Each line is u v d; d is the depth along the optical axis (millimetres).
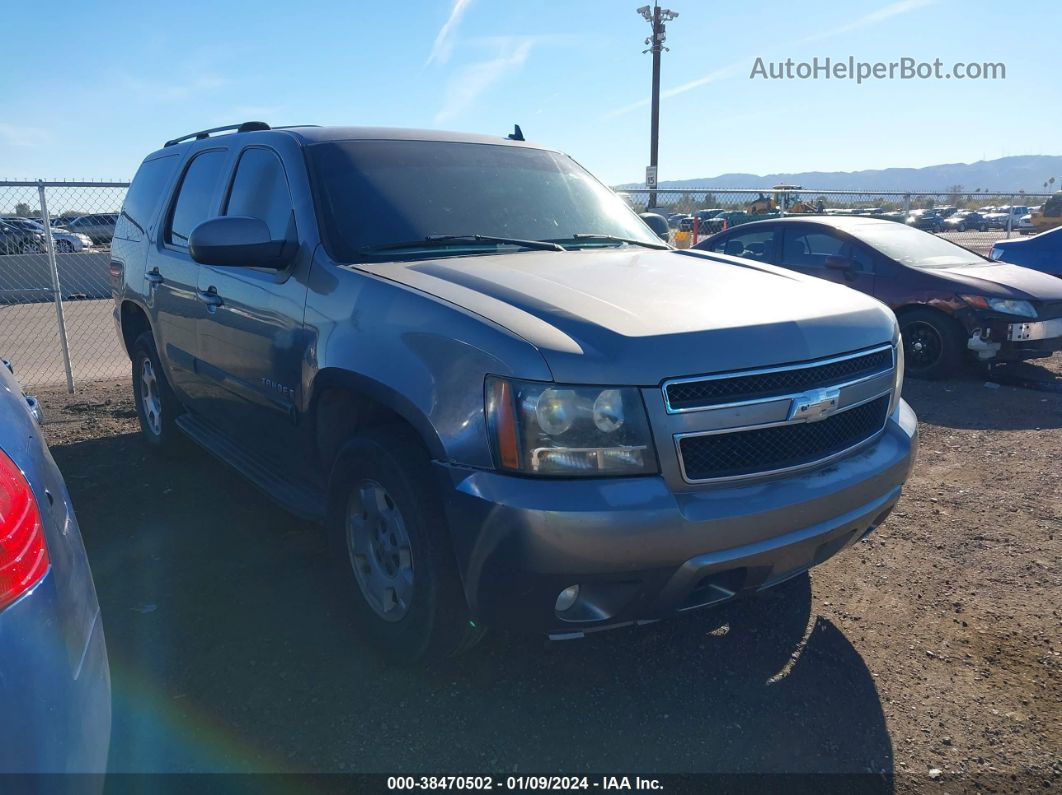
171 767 2439
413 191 3660
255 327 3600
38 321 12289
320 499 3441
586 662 3047
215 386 4172
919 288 7848
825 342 2752
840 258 8430
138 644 3109
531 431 2375
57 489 1880
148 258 4938
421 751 2539
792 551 2623
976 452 5641
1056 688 2893
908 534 4246
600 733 2641
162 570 3752
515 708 2764
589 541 2316
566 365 2387
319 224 3346
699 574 2463
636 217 4473
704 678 2951
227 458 4172
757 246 9344
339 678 2904
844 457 2852
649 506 2359
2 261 13055
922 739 2623
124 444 5840
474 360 2496
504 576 2404
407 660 2834
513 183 4027
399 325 2768
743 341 2572
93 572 3727
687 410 2439
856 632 3277
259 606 3410
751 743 2600
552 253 3516
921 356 7992
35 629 1515
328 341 3053
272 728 2635
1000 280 7668
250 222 3314
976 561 3916
